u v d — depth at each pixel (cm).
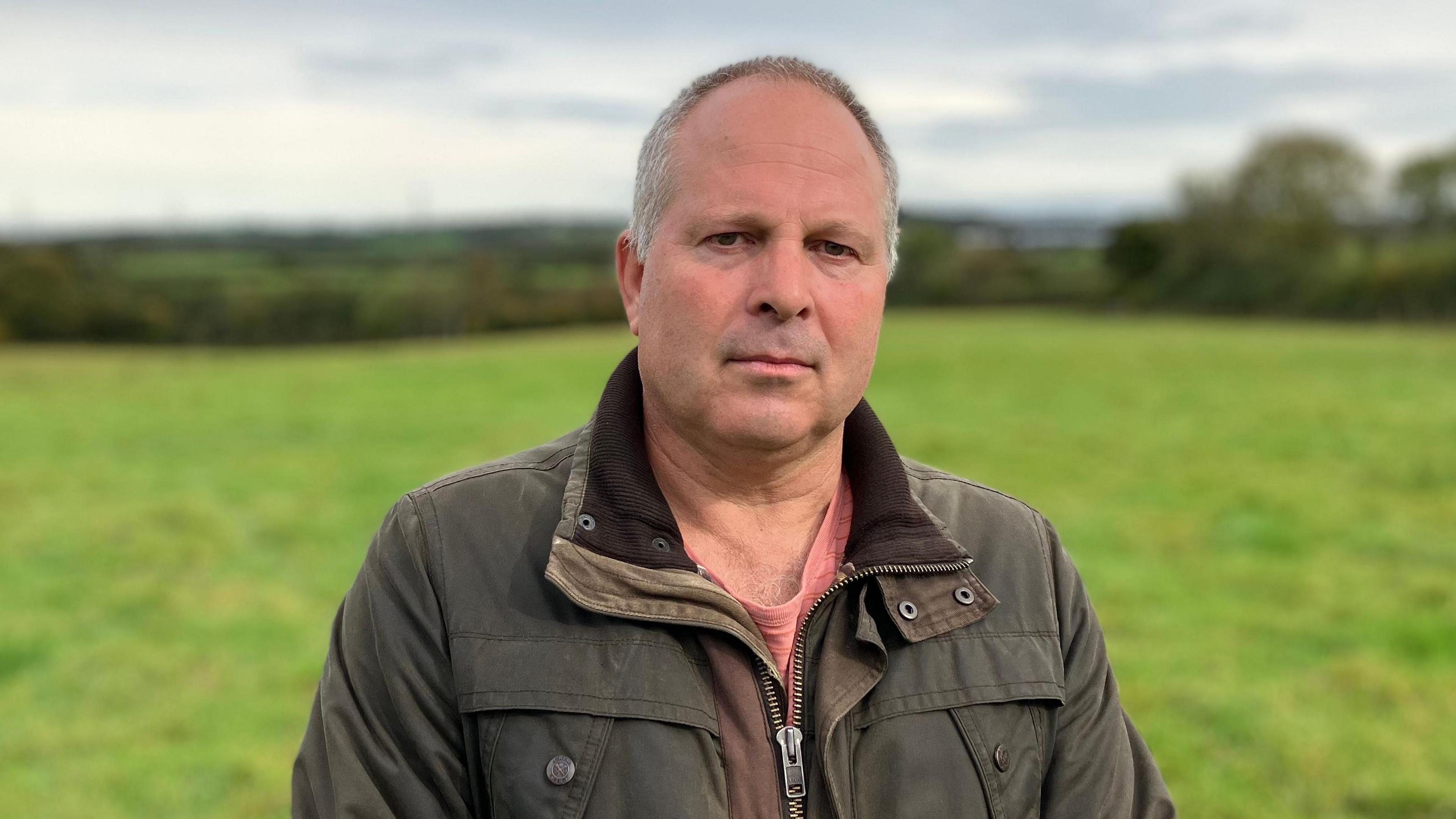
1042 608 178
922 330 4666
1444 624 764
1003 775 162
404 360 3378
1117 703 185
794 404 159
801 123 159
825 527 179
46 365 3262
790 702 163
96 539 1049
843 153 161
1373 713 609
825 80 167
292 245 9500
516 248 8550
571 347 3916
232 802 519
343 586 902
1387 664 686
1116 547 1023
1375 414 1900
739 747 156
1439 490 1262
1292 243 6216
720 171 157
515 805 149
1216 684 653
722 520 175
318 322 5766
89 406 2195
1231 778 531
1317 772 531
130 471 1455
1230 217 6488
